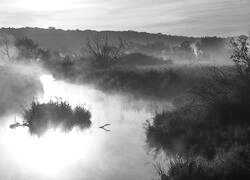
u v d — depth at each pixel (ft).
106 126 61.93
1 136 56.85
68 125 63.41
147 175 38.65
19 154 47.26
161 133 51.39
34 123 63.46
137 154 45.62
